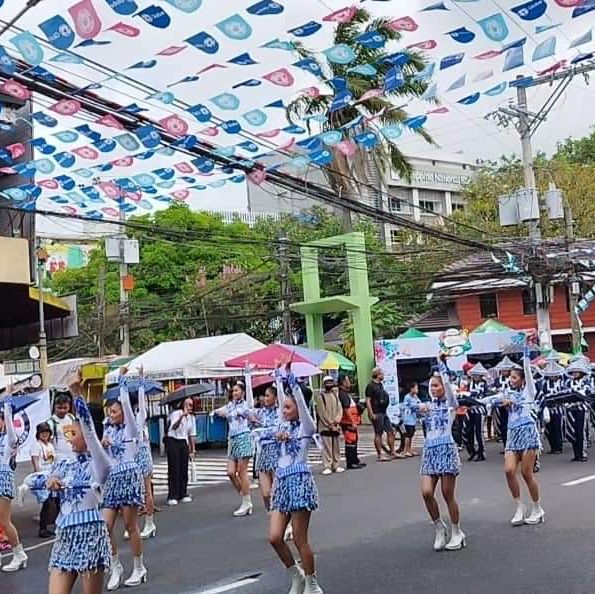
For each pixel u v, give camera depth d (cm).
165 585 830
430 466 885
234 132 985
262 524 1147
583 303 2892
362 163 2447
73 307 1844
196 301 3306
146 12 688
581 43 748
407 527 1039
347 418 1778
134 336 3891
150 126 1012
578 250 2850
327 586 773
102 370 2795
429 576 786
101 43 745
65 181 1195
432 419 891
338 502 1299
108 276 3781
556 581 739
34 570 958
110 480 834
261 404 1244
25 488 693
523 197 2517
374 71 859
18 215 1497
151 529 1122
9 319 1889
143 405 1108
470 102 876
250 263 3622
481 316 3550
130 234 3300
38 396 1346
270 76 827
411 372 3164
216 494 1530
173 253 3734
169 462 1452
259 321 3709
